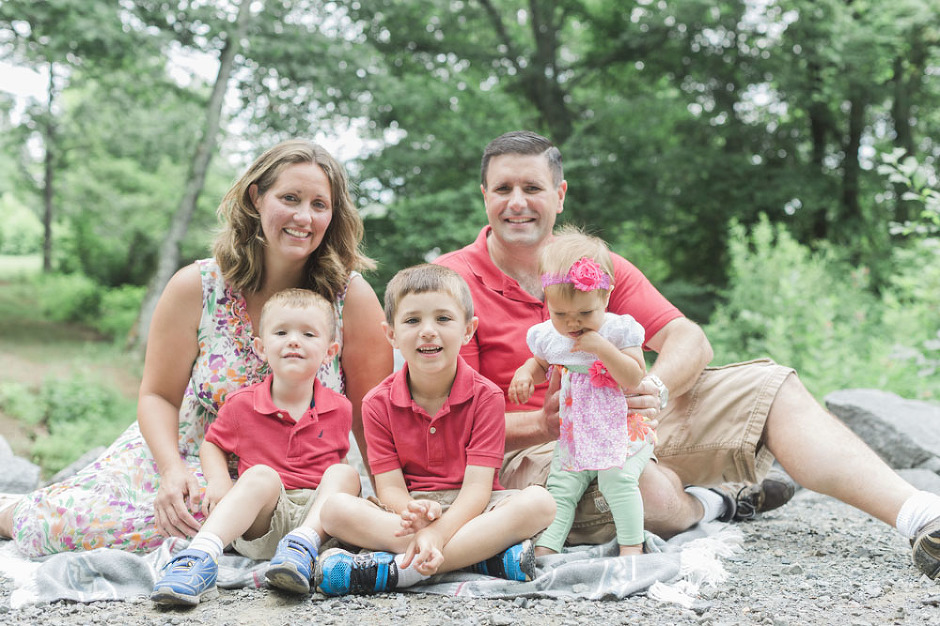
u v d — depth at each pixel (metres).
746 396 3.22
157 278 18.02
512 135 3.57
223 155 18.86
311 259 3.48
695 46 16.62
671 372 3.23
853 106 16.34
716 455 3.26
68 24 14.44
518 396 3.14
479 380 2.97
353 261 3.55
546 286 2.96
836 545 3.24
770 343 8.47
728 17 15.70
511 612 2.47
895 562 2.97
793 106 15.97
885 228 16.28
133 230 27.56
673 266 17.92
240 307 3.40
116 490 3.12
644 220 16.94
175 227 17.91
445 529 2.68
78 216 28.58
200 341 3.39
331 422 3.19
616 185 16.27
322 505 2.80
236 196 3.33
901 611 2.41
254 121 15.48
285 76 15.32
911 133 16.67
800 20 14.66
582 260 2.91
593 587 2.67
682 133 17.17
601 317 2.98
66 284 26.19
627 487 2.99
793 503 4.26
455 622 2.36
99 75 17.73
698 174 15.93
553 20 18.86
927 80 15.80
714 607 2.51
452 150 15.39
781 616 2.40
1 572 2.88
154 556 2.87
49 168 26.81
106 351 19.19
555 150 3.59
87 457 4.73
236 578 2.73
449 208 14.17
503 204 3.46
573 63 18.64
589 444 2.99
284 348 3.10
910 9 13.39
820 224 16.61
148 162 22.86
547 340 3.10
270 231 3.25
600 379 3.00
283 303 3.16
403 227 14.15
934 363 6.48
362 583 2.62
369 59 15.52
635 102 16.52
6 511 3.26
